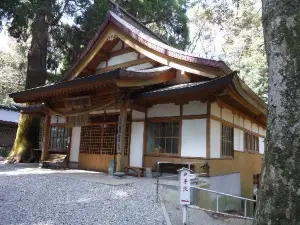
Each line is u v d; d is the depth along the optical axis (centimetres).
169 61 988
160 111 1030
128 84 852
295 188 243
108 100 1012
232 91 815
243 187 1253
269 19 293
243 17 1992
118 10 1211
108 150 1150
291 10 278
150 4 1853
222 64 855
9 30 1444
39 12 1423
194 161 916
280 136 261
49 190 705
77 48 1714
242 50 2342
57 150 1364
